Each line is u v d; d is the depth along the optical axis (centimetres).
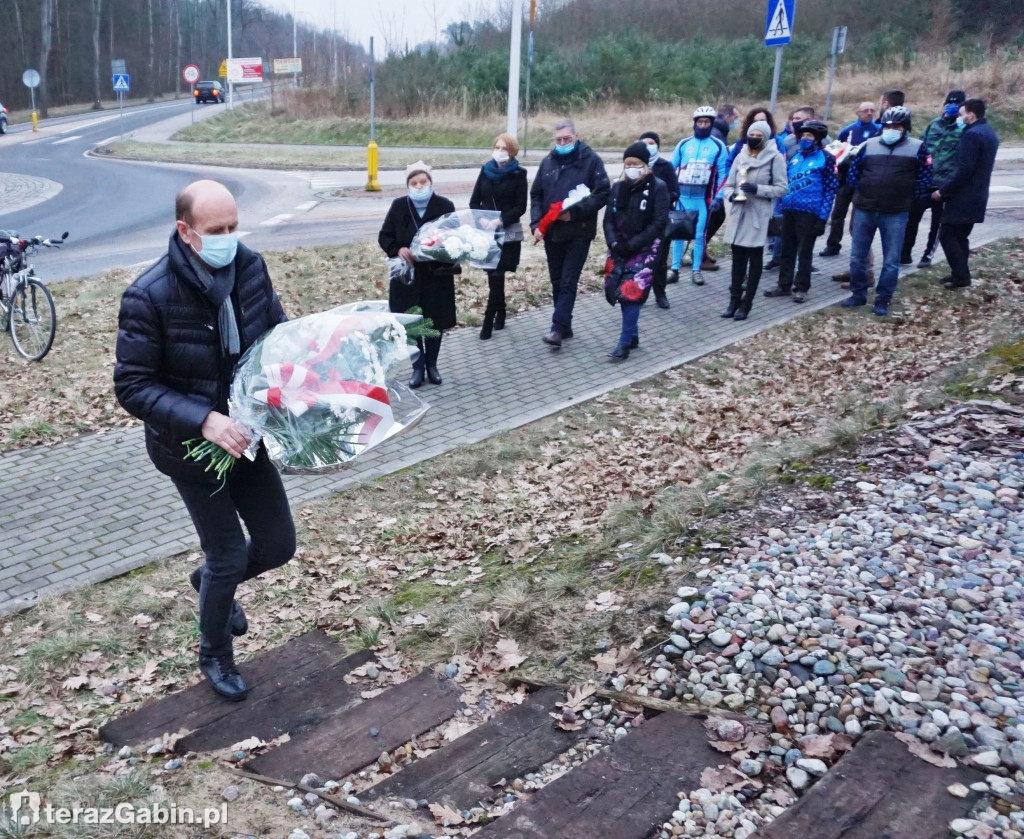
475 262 718
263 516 364
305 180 2214
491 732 329
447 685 376
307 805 301
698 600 377
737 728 302
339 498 591
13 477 626
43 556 524
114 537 546
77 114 5925
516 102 1655
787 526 434
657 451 638
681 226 922
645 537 461
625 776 287
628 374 795
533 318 971
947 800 255
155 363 314
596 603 407
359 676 395
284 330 326
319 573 503
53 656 423
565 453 647
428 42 3803
